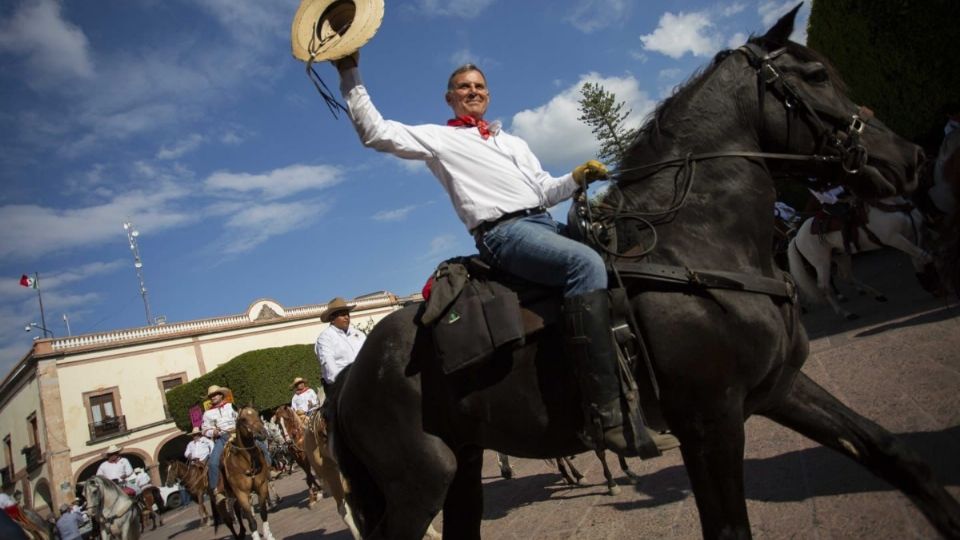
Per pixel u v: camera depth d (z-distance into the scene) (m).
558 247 2.43
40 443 29.86
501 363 2.55
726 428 2.25
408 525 2.72
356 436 2.90
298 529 9.34
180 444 33.88
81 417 29.41
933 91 10.62
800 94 2.55
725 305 2.27
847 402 4.79
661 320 2.31
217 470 9.93
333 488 6.81
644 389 2.42
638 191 2.63
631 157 2.75
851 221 9.09
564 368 2.48
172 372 32.59
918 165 2.50
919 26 10.50
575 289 2.37
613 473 5.93
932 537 2.54
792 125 2.58
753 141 2.62
